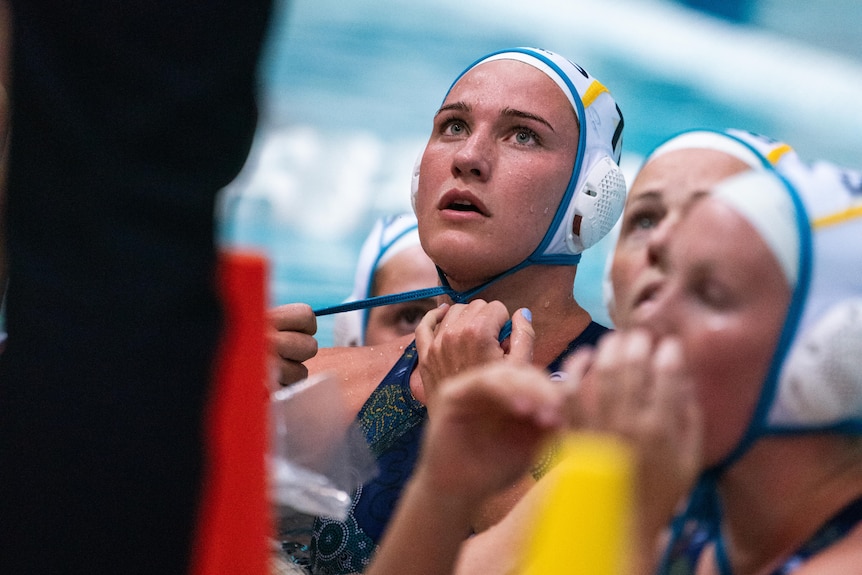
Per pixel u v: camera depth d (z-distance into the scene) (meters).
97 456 3.03
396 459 7.96
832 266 3.80
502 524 5.28
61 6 2.89
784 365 3.79
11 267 3.05
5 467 3.06
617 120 8.63
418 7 35.62
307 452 5.25
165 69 2.90
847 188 3.96
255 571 3.66
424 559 4.23
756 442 4.02
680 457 3.30
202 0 2.90
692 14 37.75
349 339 11.46
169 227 2.98
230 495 3.56
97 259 2.95
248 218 25.00
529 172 7.89
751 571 4.30
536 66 8.23
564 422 3.56
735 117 32.84
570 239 8.16
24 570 3.09
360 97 30.12
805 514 4.10
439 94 30.86
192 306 3.06
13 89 2.99
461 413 4.03
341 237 24.84
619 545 2.59
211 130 2.99
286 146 27.48
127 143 2.91
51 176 2.96
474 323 7.04
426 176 8.16
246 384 3.53
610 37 36.19
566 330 8.26
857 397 3.84
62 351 2.99
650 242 3.90
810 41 37.06
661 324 3.77
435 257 8.04
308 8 34.38
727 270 3.73
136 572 3.11
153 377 3.01
